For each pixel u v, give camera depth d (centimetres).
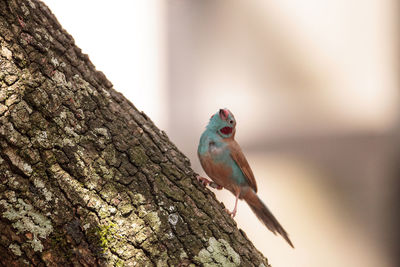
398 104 1389
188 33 1420
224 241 500
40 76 458
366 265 1320
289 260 1310
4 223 416
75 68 500
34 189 428
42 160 437
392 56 1404
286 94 1410
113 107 511
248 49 1416
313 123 1391
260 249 1317
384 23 1402
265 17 1413
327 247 1317
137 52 1426
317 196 1356
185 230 481
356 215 1329
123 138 493
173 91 1418
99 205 448
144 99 1412
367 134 1373
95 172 457
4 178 420
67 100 470
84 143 464
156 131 552
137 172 482
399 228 1322
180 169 523
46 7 508
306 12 1409
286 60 1417
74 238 431
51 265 423
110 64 1417
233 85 1413
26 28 462
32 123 440
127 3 1426
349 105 1397
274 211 1336
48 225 426
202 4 1413
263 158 1377
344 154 1366
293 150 1378
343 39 1411
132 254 449
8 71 436
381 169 1356
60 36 500
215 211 518
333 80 1415
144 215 465
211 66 1417
